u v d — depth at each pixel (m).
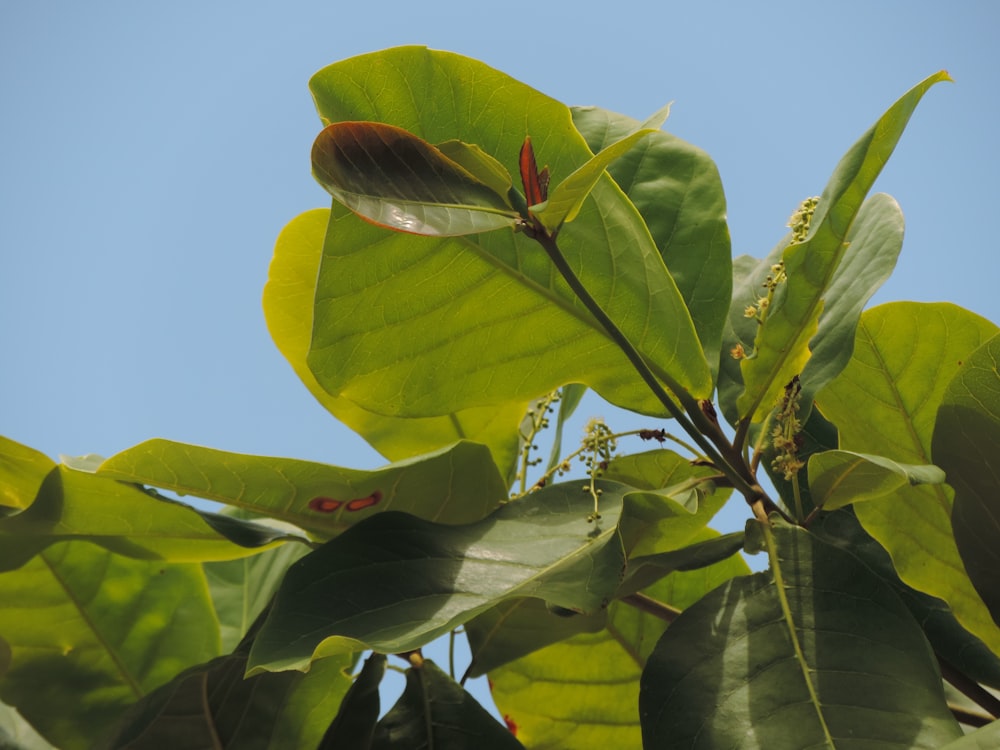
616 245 1.11
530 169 1.02
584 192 1.00
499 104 1.09
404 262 1.08
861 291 1.10
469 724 1.07
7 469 1.08
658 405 1.11
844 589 1.01
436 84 1.08
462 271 1.09
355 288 1.08
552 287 1.10
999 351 1.05
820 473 1.06
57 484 1.07
